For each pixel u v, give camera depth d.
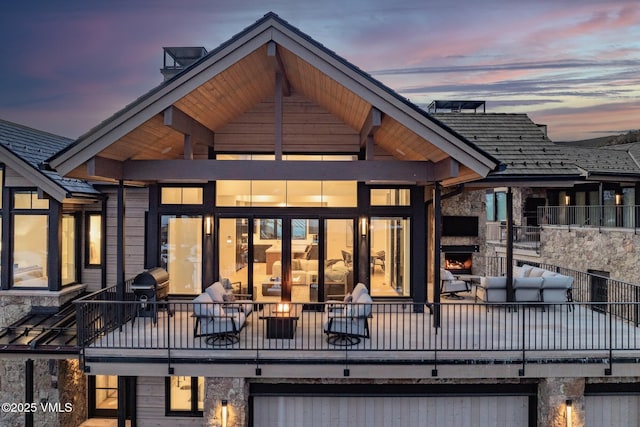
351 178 8.28
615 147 21.30
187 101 7.83
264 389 7.52
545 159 10.45
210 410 7.27
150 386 9.78
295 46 7.40
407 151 9.30
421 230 10.11
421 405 7.57
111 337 8.04
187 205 10.25
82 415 9.91
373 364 7.23
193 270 10.33
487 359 7.21
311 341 7.80
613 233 14.38
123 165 8.26
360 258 10.12
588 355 7.23
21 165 9.40
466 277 12.45
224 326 7.52
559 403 7.25
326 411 7.56
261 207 10.25
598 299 14.73
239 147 10.39
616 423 7.54
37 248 9.97
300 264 10.26
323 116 10.43
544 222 19.98
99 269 10.80
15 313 9.83
